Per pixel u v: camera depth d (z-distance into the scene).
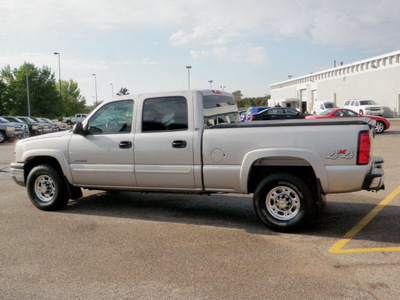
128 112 5.79
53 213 6.17
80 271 3.82
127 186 5.80
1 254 4.32
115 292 3.36
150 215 5.96
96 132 6.00
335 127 4.66
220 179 5.17
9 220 5.77
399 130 22.27
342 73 45.44
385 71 37.38
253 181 5.34
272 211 5.04
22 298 3.28
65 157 6.12
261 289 3.36
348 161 4.61
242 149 5.01
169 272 3.76
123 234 5.00
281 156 4.82
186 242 4.64
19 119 28.92
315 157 4.69
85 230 5.20
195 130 5.30
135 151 5.62
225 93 6.27
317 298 3.19
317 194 5.04
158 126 5.55
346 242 4.56
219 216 5.86
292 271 3.73
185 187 5.41
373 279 3.53
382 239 4.64
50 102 52.19
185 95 5.43
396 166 9.98
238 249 4.37
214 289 3.38
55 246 4.56
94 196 7.44
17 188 8.48
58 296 3.31
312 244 4.51
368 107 30.59
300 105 55.28
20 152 6.50
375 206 6.22
